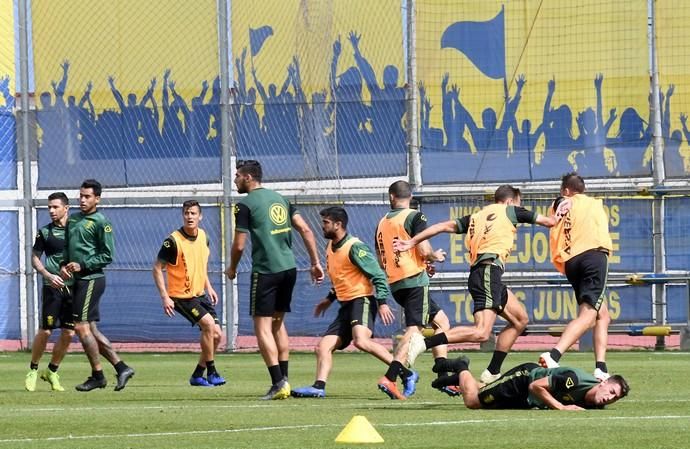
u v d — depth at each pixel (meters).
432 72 66.38
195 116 68.62
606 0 64.88
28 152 69.69
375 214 66.75
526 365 32.16
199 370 46.56
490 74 65.94
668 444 24.09
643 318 65.44
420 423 28.44
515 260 65.88
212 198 68.25
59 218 45.34
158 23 68.81
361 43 66.94
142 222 68.94
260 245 37.84
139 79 69.12
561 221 38.16
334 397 39.12
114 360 43.75
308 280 67.31
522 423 28.16
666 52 64.69
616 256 65.56
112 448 24.14
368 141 66.94
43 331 44.50
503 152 65.88
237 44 68.19
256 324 38.03
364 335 38.47
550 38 65.50
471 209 66.00
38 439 25.98
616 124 65.12
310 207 67.19
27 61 69.81
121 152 69.31
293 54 67.62
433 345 36.38
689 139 64.81
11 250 69.81
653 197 65.19
